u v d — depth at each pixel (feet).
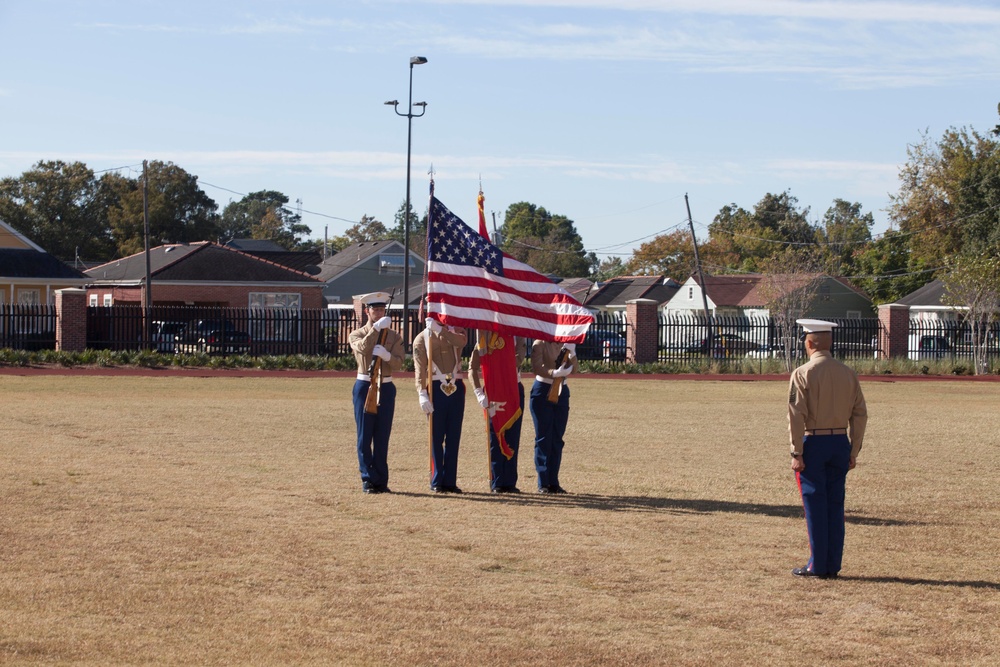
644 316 135.74
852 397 25.82
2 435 49.93
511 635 20.75
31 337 127.65
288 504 33.55
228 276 185.78
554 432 37.99
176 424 56.90
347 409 67.87
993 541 30.07
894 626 21.89
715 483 40.22
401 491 37.24
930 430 60.80
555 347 38.09
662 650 20.06
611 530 30.68
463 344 37.70
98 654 19.03
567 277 381.40
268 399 76.02
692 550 28.30
